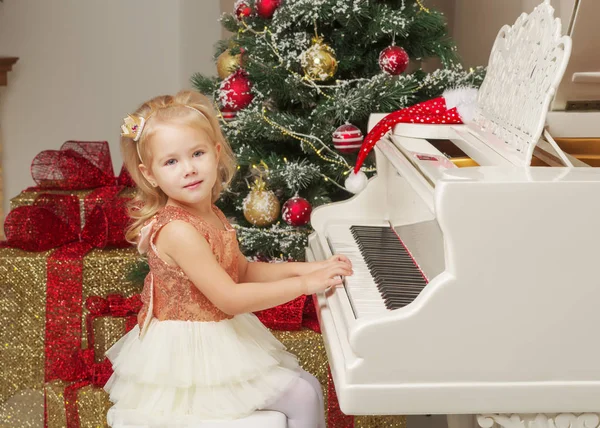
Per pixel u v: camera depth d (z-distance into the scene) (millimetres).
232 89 2434
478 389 1265
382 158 1991
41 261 2424
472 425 1872
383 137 1945
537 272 1239
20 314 2457
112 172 2885
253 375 1500
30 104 3961
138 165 1612
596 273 1242
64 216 2596
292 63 2361
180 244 1494
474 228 1221
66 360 2441
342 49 2479
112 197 2633
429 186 1419
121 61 3939
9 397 2492
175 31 3885
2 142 3980
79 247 2535
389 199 1953
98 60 3938
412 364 1252
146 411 1445
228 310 1491
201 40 3818
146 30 3904
